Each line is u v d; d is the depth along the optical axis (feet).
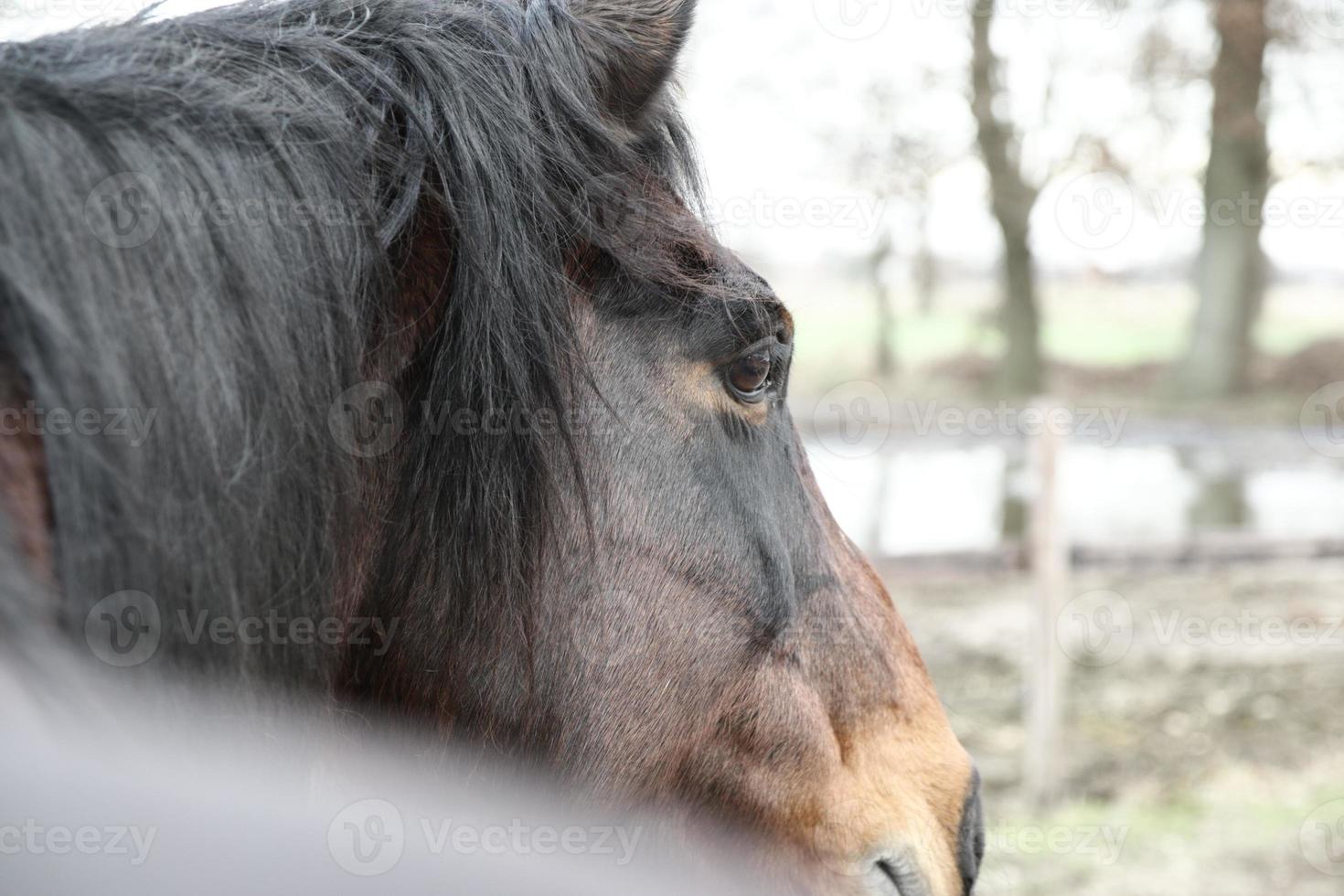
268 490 3.10
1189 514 28.50
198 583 2.84
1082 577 25.16
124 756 1.92
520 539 3.94
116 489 2.56
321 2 4.11
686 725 4.48
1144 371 54.44
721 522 4.46
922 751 5.23
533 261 3.97
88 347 2.59
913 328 65.67
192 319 2.93
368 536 3.81
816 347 61.72
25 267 2.49
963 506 29.50
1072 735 17.26
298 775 3.16
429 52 3.94
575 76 4.20
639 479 4.29
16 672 1.83
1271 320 58.29
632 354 4.30
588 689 4.25
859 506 29.55
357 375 3.49
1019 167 45.44
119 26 3.61
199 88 3.32
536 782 4.18
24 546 2.39
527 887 2.51
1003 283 55.11
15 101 2.78
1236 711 17.95
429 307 3.93
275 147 3.37
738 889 4.69
